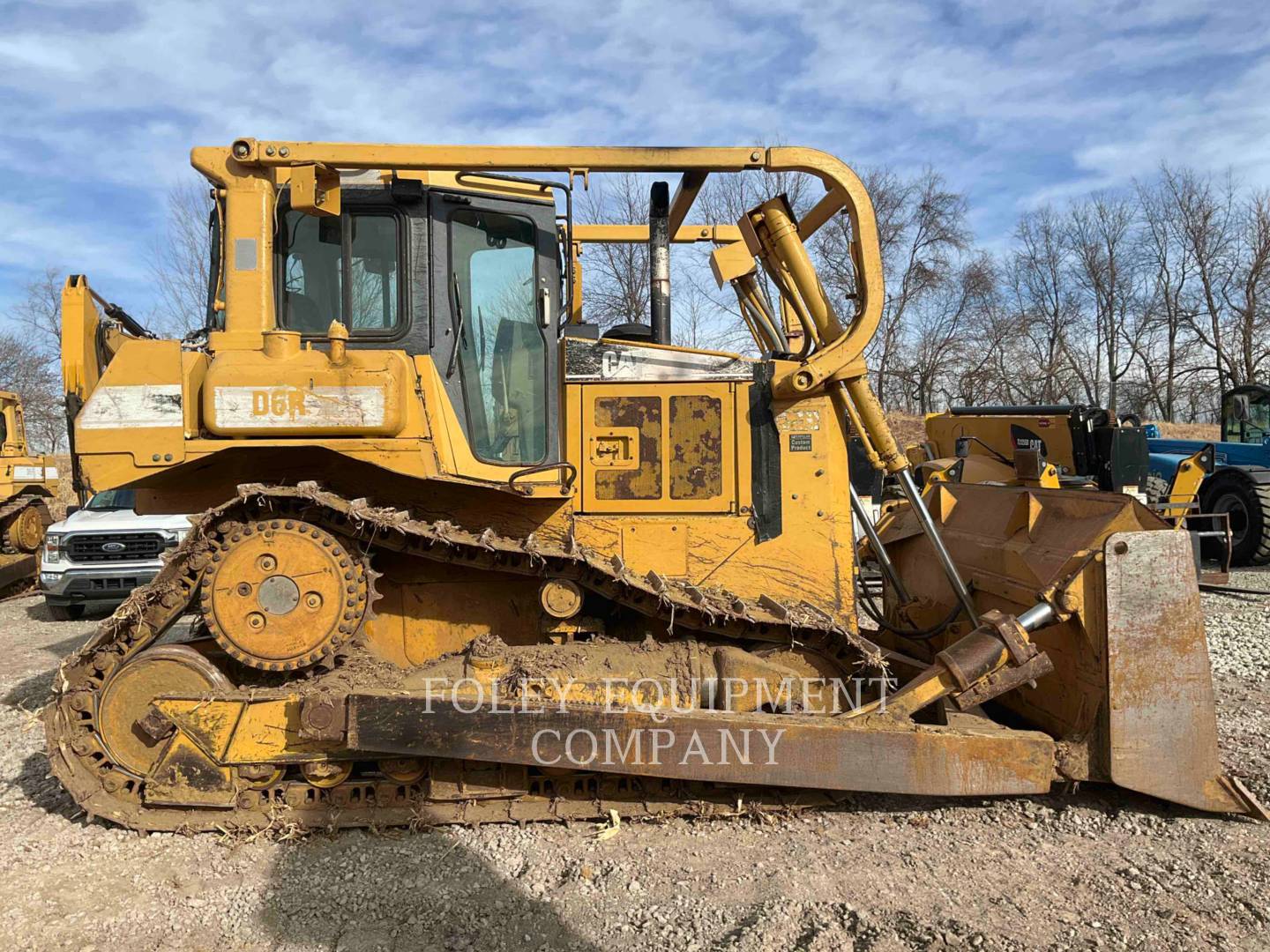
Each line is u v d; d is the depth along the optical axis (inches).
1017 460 239.6
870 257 147.3
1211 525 453.7
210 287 152.5
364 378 131.3
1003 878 124.6
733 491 152.4
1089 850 132.6
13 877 127.4
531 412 151.5
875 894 120.4
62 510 600.7
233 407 129.5
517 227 152.2
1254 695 209.2
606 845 135.3
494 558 141.6
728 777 132.4
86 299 154.0
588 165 139.3
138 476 130.5
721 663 143.3
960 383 1187.3
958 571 177.5
